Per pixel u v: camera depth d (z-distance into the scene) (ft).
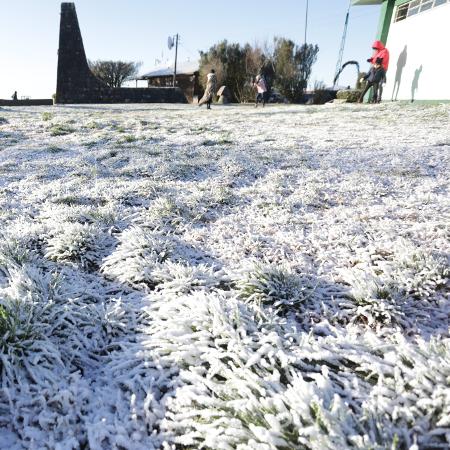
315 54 87.51
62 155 23.08
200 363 6.48
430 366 5.49
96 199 15.48
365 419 4.91
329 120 37.55
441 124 30.91
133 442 5.28
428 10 43.52
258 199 15.31
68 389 5.84
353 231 11.59
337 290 8.79
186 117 43.60
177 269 9.23
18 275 8.13
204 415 5.36
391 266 9.07
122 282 9.27
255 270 9.00
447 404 4.90
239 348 6.37
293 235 11.69
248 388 5.52
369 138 26.68
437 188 15.67
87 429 5.34
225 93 85.97
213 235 12.07
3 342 6.24
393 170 18.62
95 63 131.34
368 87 52.26
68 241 10.58
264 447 4.55
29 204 14.83
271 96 88.17
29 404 5.66
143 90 81.66
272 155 22.07
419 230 11.06
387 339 7.06
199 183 17.63
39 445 5.18
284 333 7.14
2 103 82.17
